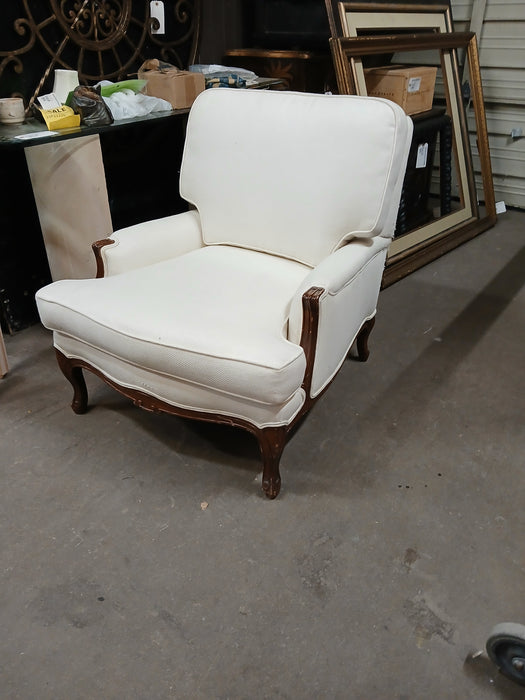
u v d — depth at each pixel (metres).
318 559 1.26
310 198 1.51
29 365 1.94
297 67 2.52
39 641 1.09
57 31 1.98
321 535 1.31
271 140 1.54
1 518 1.35
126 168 2.34
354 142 1.43
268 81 2.47
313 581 1.21
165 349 1.25
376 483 1.46
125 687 1.02
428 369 1.93
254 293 1.48
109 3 2.10
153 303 1.38
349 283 1.42
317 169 1.49
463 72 3.10
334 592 1.19
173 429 1.64
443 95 3.04
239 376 1.20
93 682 1.03
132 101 1.95
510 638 0.96
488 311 2.30
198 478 1.47
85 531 1.32
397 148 1.42
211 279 1.54
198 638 1.10
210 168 1.66
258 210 1.60
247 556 1.26
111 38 2.14
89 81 2.13
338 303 1.37
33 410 1.72
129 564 1.24
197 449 1.57
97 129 1.79
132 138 2.31
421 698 1.01
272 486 1.38
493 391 1.82
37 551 1.27
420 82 2.62
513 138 3.20
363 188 1.43
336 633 1.11
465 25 3.12
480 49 3.09
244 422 1.31
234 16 2.67
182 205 2.64
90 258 2.05
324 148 1.47
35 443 1.59
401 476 1.48
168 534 1.31
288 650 1.08
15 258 2.05
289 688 1.02
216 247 1.75
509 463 1.53
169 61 2.44
